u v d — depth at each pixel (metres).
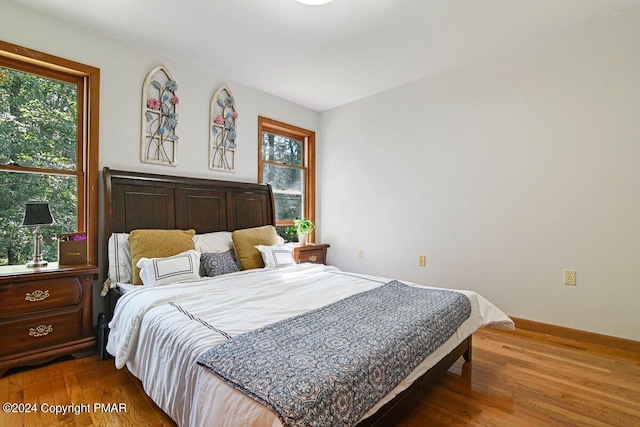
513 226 2.79
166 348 1.40
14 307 1.89
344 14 2.26
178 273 2.25
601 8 2.23
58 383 1.82
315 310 1.66
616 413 1.58
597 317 2.40
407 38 2.58
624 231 2.30
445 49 2.76
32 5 2.17
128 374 1.93
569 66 2.50
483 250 2.96
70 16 2.29
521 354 2.25
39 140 2.33
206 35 2.54
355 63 3.02
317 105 4.17
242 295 1.94
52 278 2.02
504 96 2.82
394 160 3.61
